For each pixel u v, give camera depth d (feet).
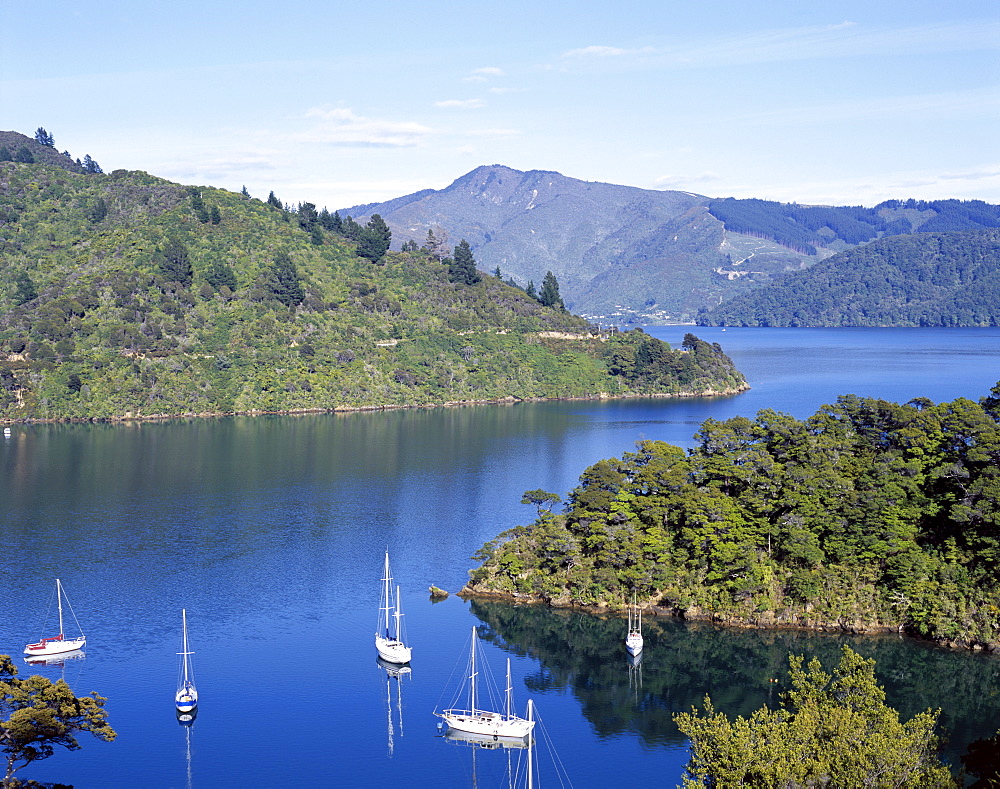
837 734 261.24
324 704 375.04
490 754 339.98
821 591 454.81
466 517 636.89
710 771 260.83
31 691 284.61
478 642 435.53
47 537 587.27
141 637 435.12
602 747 344.69
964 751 328.49
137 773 325.01
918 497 475.72
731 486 519.19
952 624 422.41
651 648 428.97
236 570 526.98
